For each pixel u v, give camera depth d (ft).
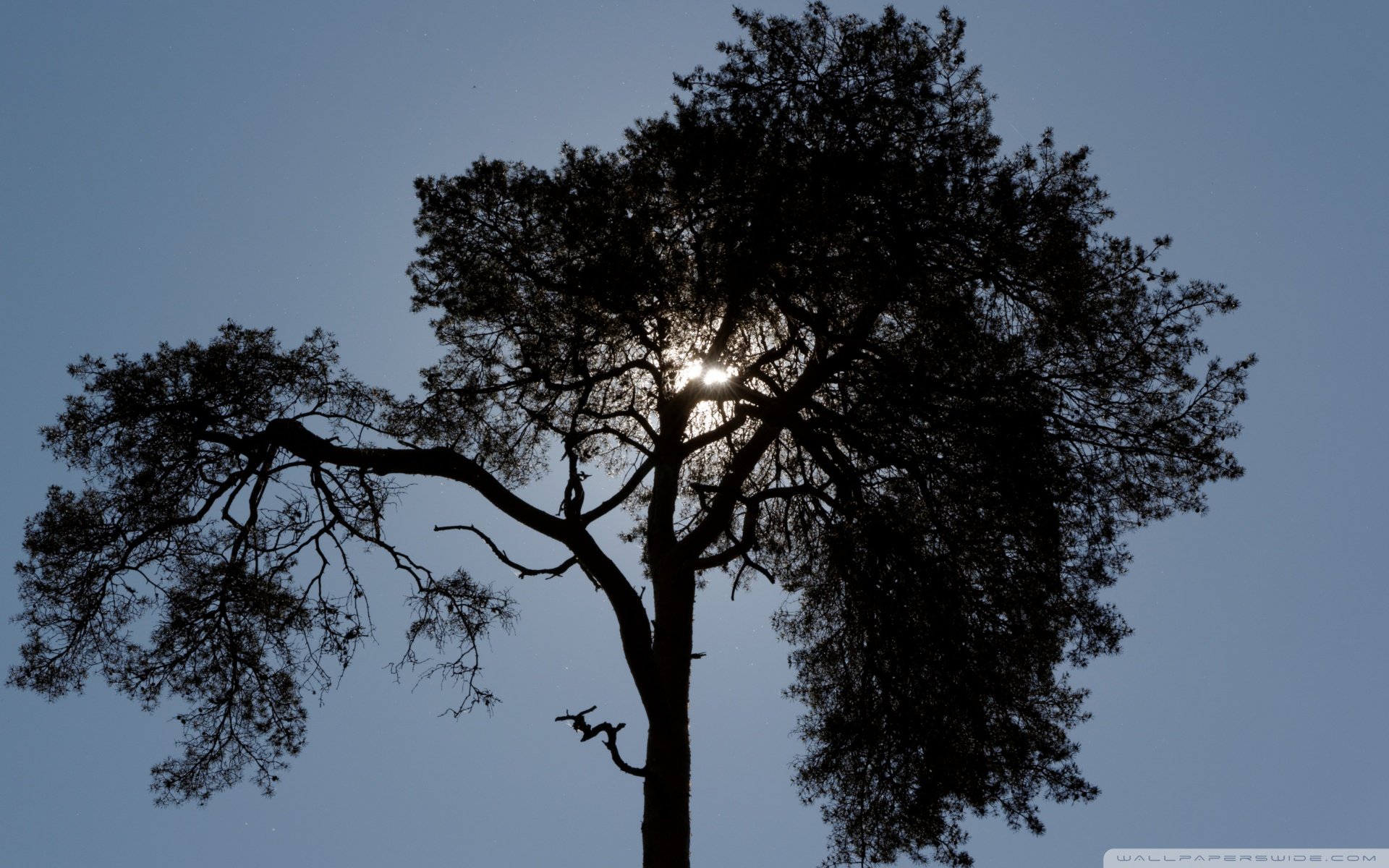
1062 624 40.88
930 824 41.96
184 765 41.47
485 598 41.42
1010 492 39.04
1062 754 41.98
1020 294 39.88
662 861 36.73
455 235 41.98
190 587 41.37
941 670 41.16
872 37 40.70
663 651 41.04
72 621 40.73
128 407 39.58
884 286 37.88
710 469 51.60
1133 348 39.55
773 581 42.96
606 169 40.73
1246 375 39.91
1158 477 40.42
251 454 40.29
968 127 40.42
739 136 38.93
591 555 40.73
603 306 38.24
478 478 41.06
